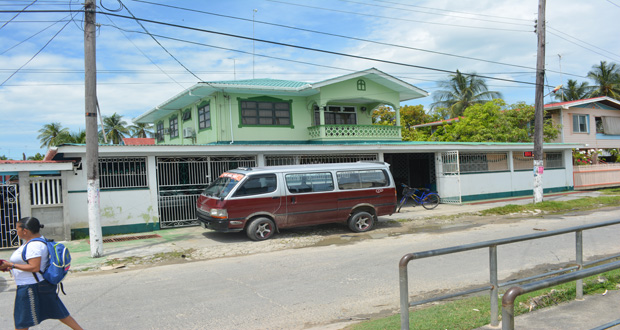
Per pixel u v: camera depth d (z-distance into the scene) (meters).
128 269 8.48
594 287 5.68
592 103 28.08
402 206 18.12
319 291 6.41
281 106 19.58
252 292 6.43
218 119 18.06
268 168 11.23
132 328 5.03
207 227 10.99
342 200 11.67
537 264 7.67
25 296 4.02
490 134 24.72
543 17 16.12
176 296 6.31
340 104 21.45
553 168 22.69
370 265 7.97
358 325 4.79
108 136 49.91
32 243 4.11
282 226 11.07
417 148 17.38
